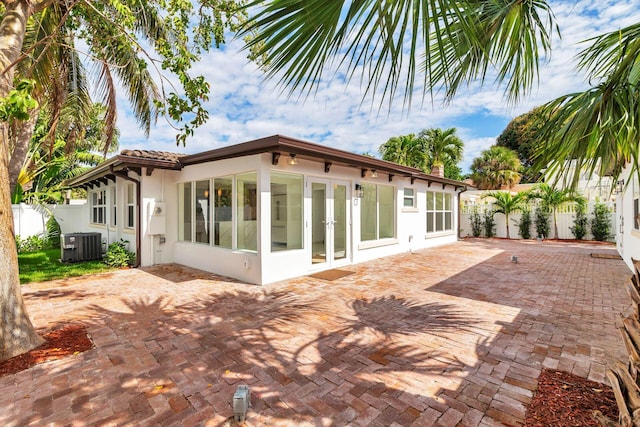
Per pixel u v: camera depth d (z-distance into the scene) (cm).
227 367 319
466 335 392
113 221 1060
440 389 278
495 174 2181
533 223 1580
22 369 315
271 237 668
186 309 498
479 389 277
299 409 254
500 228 1691
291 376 302
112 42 642
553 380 287
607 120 177
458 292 591
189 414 248
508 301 533
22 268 820
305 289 614
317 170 768
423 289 613
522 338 381
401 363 324
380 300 542
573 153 201
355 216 890
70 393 275
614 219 1381
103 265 852
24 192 1252
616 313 469
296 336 394
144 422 239
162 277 715
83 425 236
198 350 357
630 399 174
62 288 623
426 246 1246
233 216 714
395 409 252
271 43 140
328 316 465
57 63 791
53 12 628
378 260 945
